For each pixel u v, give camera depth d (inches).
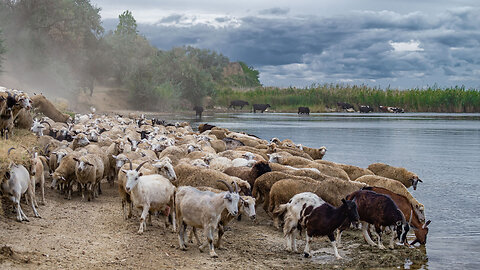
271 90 4790.8
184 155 793.6
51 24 2748.5
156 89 3732.8
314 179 624.4
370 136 2081.7
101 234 494.9
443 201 794.2
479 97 4379.9
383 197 515.2
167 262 434.9
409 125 2778.1
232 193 452.4
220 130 1334.9
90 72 3282.5
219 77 5944.9
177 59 4365.2
